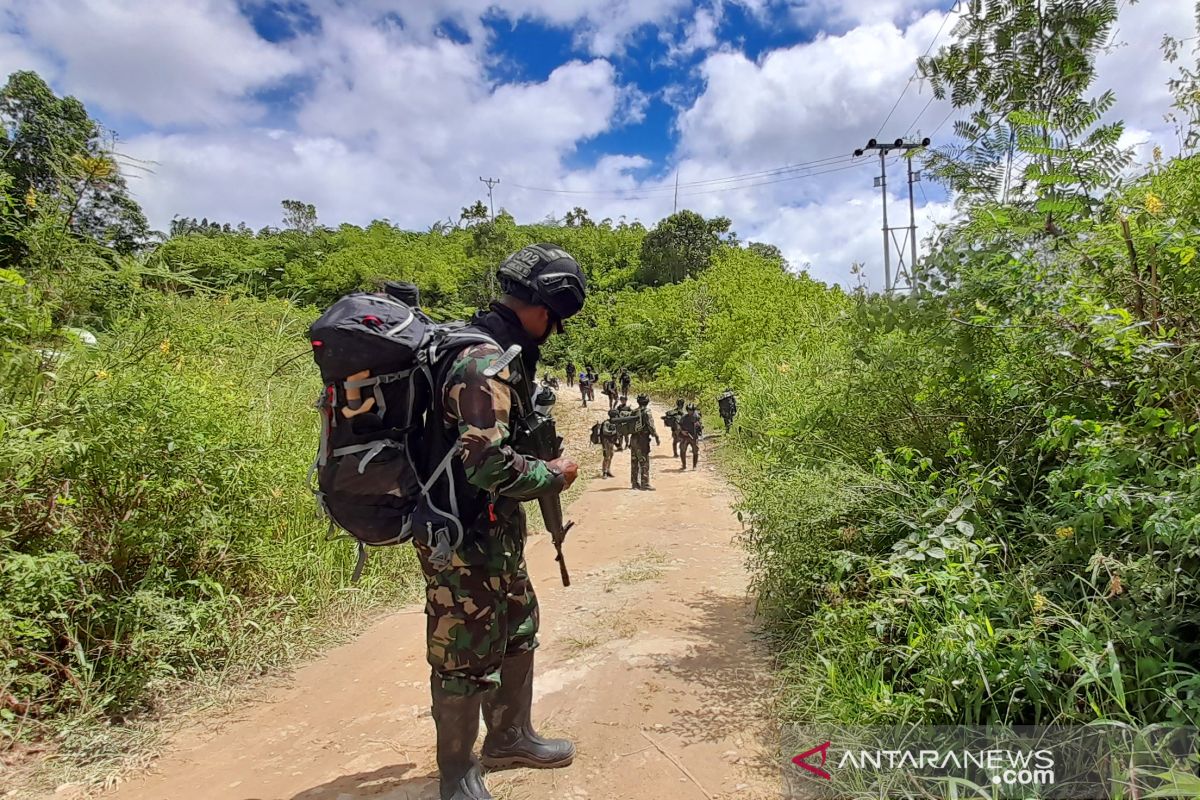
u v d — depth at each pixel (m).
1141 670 1.99
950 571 2.59
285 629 3.99
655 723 2.79
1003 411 3.23
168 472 3.63
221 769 2.65
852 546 3.33
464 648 2.14
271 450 4.60
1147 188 3.39
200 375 4.89
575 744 2.66
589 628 3.97
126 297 4.35
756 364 16.31
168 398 3.75
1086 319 2.66
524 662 2.48
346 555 4.92
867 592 3.06
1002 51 4.81
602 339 41.16
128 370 3.93
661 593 4.57
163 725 3.05
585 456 14.04
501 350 2.12
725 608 4.21
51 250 3.61
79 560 3.16
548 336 2.36
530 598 2.48
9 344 3.27
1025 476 3.04
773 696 2.95
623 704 2.97
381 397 2.05
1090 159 3.60
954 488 3.03
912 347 3.62
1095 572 2.15
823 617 3.04
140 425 3.57
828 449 4.09
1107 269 2.94
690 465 12.48
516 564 2.28
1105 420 2.62
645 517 7.70
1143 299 2.76
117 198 3.90
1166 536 2.00
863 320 3.65
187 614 3.57
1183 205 3.06
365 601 4.67
